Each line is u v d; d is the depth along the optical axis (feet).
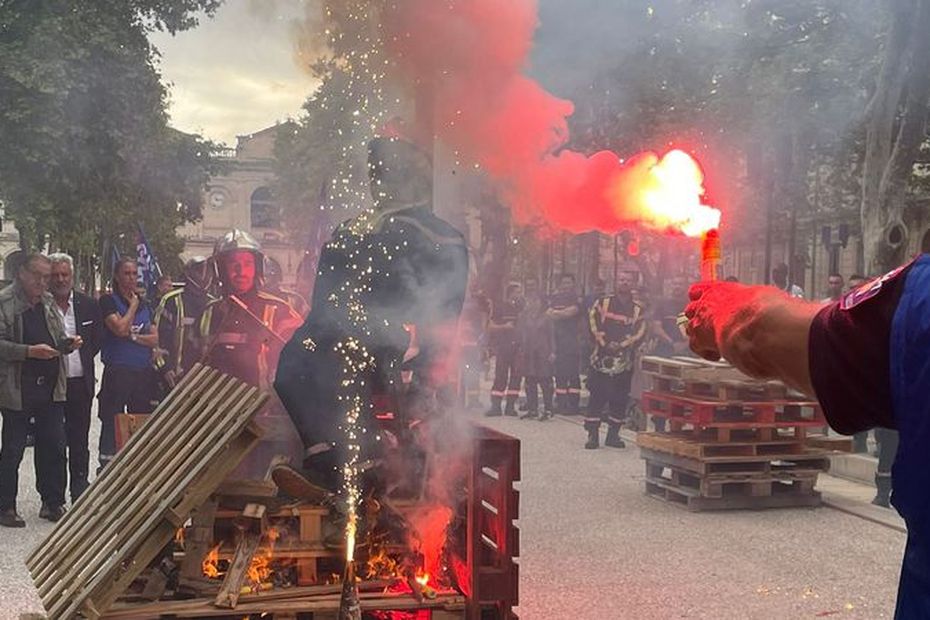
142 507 9.89
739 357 3.69
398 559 10.82
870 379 3.23
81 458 24.03
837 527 22.77
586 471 30.32
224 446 9.53
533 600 16.57
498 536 10.14
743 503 24.76
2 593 16.61
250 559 10.14
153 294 40.27
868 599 16.83
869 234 36.09
